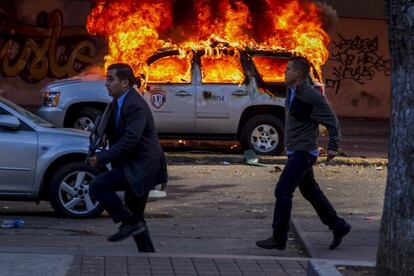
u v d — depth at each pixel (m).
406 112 5.48
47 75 25.48
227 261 7.11
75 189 9.80
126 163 6.98
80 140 9.86
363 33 26.39
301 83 7.74
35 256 6.96
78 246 8.21
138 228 7.13
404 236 5.55
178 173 13.69
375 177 13.71
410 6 5.36
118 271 6.57
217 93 15.03
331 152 7.74
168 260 7.05
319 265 6.47
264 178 13.34
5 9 25.31
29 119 9.88
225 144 17.11
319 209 8.03
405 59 5.44
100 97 14.96
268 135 15.27
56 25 25.38
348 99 26.55
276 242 7.86
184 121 14.97
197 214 10.40
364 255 7.82
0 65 25.39
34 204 11.14
